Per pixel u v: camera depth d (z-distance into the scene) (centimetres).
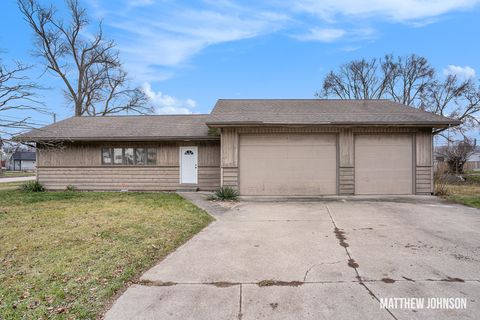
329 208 800
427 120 979
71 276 352
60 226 589
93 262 396
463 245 469
